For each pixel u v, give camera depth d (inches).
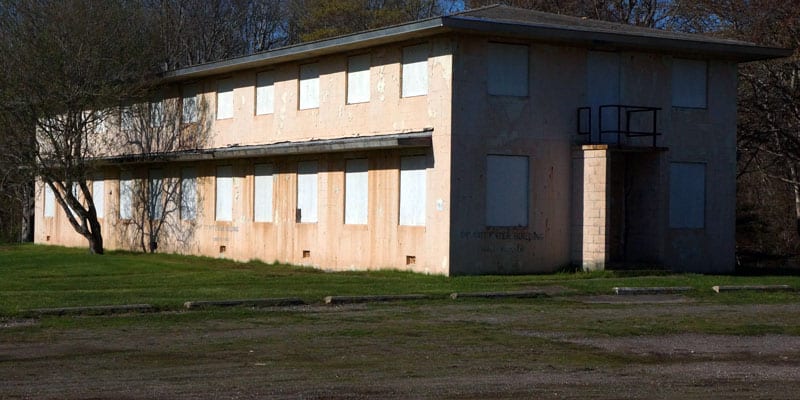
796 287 973.2
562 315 763.4
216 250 1460.4
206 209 1482.5
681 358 568.4
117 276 1125.7
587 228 1133.7
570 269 1143.0
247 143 1406.3
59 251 1632.6
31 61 1434.5
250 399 439.5
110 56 1491.1
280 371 515.5
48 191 1863.9
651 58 1210.6
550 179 1140.5
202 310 767.1
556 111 1147.3
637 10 2121.1
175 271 1213.7
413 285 969.5
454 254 1086.4
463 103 1091.9
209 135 1478.8
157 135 1576.0
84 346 596.4
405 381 487.5
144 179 1612.9
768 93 1630.2
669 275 1119.0
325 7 2434.8
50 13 1459.2
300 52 1250.6
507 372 516.4
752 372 520.7
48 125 1489.9
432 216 1105.4
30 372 510.9
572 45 1159.0
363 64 1217.4
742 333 672.4
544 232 1135.6
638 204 1195.3
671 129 1219.9
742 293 938.7
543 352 585.0
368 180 1206.3
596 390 464.4
